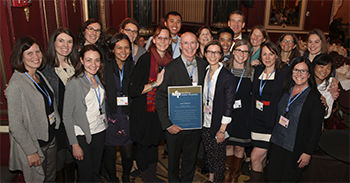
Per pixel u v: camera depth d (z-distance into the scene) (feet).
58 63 7.41
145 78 7.70
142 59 7.72
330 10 30.96
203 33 9.76
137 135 7.96
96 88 7.47
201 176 10.04
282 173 7.48
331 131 8.79
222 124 7.74
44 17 9.27
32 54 6.09
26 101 6.15
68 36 7.25
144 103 7.84
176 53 10.84
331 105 7.91
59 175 8.49
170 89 7.44
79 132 7.20
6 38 7.27
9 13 7.13
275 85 7.75
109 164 8.58
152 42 7.98
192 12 32.22
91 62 6.90
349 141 8.21
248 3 19.15
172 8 33.42
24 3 7.48
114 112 7.85
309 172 8.06
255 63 8.85
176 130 7.62
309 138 6.83
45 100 6.71
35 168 6.68
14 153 6.61
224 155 8.52
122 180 9.28
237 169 9.43
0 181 7.84
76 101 6.87
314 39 9.12
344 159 7.19
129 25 9.67
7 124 8.12
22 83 6.08
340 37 31.09
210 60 7.43
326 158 7.78
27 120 6.19
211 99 7.86
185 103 7.61
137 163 8.77
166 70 7.46
